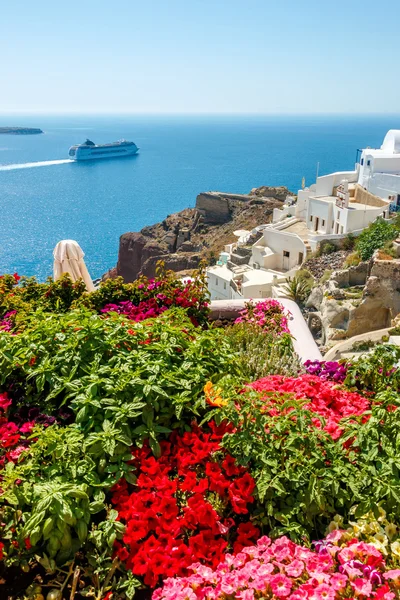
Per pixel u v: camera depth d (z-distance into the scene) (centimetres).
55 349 531
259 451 429
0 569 379
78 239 12150
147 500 404
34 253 10844
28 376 505
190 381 492
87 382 479
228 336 834
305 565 337
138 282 932
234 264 5838
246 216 9244
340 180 6153
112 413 449
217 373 528
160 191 19612
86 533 371
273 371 725
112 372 486
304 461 415
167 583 339
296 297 4150
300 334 942
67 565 371
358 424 451
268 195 10275
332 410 538
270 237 5528
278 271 5378
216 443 455
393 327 2817
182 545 375
